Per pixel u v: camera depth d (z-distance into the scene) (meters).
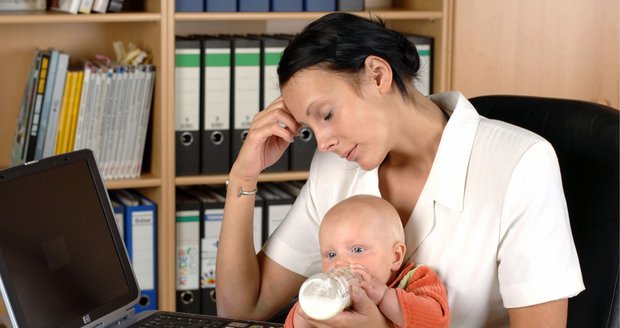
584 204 1.74
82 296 1.65
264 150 1.87
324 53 1.56
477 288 1.65
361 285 1.51
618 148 1.71
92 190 1.76
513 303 1.58
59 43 3.21
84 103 2.94
